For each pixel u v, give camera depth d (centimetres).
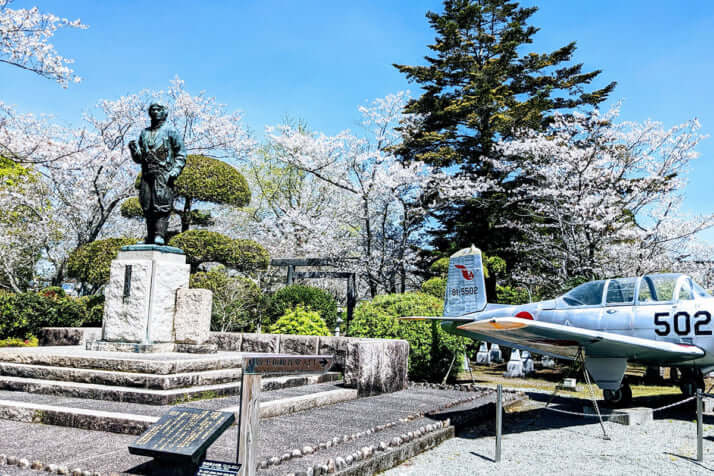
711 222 1672
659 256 1700
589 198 1742
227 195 1694
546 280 2008
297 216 2366
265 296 1734
